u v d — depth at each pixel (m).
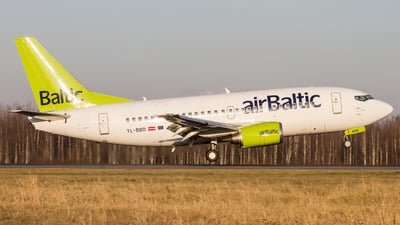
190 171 103.56
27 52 117.50
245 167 114.62
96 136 117.44
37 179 89.19
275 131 111.19
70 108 117.94
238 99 116.12
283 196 70.19
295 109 115.06
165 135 116.88
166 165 123.69
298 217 54.84
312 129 116.25
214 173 99.88
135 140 117.56
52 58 118.00
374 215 54.91
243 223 52.41
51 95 117.69
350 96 116.56
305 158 177.62
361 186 77.12
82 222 51.81
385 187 76.62
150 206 60.88
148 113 116.75
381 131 188.50
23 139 170.62
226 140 114.12
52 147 146.62
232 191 74.25
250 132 111.25
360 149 183.12
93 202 65.88
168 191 75.56
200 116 115.19
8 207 61.62
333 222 53.00
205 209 58.44
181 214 56.28
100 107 117.69
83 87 118.50
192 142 116.12
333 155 179.62
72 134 117.62
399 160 186.50
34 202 64.06
